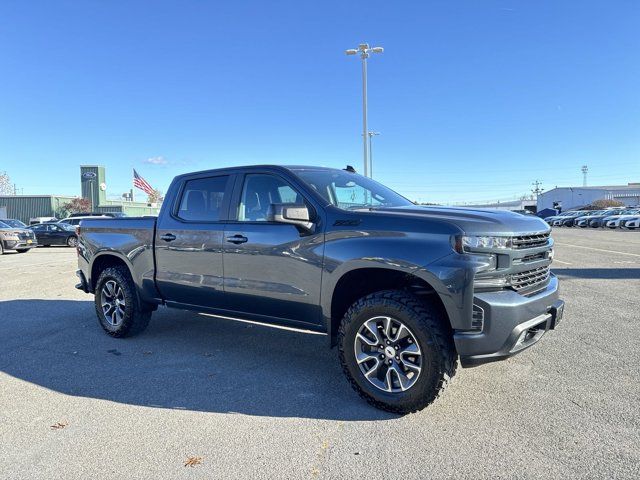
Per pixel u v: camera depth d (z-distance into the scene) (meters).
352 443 3.22
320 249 4.00
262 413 3.71
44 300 8.57
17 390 4.25
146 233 5.48
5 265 15.06
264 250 4.38
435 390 3.48
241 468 2.95
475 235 3.39
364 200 4.59
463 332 3.38
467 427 3.41
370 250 3.70
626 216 39.84
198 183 5.16
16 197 53.91
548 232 3.94
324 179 4.55
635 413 3.60
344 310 4.11
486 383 4.21
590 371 4.48
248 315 4.68
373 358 3.73
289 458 3.05
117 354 5.27
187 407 3.84
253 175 4.71
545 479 2.77
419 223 3.59
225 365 4.86
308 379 4.44
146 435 3.38
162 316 7.10
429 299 3.71
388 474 2.85
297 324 4.33
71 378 4.53
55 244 25.61
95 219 6.22
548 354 4.98
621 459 2.96
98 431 3.45
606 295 8.20
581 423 3.44
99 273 6.29
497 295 3.39
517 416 3.57
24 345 5.65
